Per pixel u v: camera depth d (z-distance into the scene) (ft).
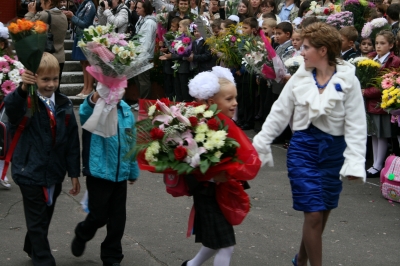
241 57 30.55
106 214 14.03
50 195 13.64
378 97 22.79
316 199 12.69
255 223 18.08
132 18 39.60
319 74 12.91
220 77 12.64
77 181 14.05
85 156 13.76
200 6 41.06
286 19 36.81
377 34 24.06
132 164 14.26
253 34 30.60
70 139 13.76
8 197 19.88
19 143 13.48
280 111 13.20
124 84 13.34
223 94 12.39
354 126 12.67
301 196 12.77
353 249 16.33
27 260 14.83
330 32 12.65
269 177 23.50
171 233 17.01
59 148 13.56
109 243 14.30
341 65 12.98
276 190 21.75
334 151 12.86
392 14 28.14
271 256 15.61
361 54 25.80
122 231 14.26
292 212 19.25
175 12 36.73
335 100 12.50
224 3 44.24
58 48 34.63
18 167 13.38
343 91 12.57
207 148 11.54
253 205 19.88
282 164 25.58
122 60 12.84
